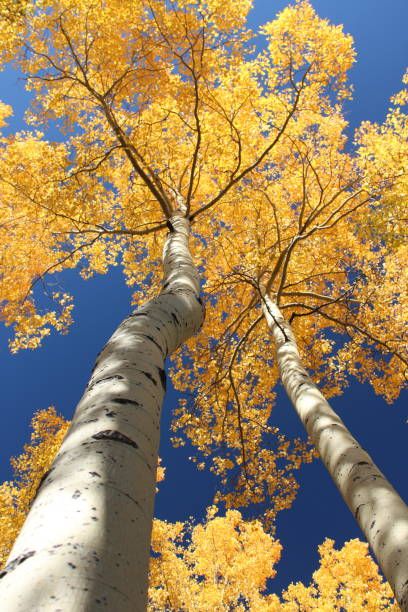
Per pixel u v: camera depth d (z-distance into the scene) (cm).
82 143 632
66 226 772
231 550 1238
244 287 892
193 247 893
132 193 823
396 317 770
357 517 258
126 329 229
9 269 795
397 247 480
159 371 198
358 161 632
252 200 800
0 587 79
